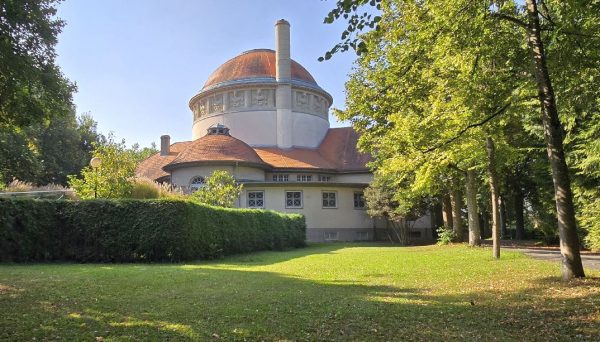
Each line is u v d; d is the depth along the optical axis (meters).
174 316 7.39
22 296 8.63
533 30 10.44
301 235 31.05
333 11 6.41
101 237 17.56
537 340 6.31
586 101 12.19
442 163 13.66
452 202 28.61
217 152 39.75
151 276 12.14
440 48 11.54
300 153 47.03
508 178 31.83
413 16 12.40
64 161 48.31
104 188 21.42
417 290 10.49
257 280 12.03
